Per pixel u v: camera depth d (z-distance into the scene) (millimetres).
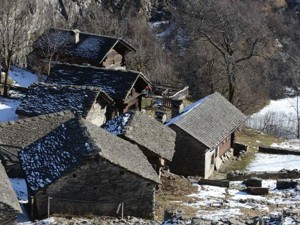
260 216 20141
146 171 25281
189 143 38031
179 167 38500
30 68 59719
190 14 67625
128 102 46000
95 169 23953
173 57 77000
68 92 39969
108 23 75625
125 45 61000
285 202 27938
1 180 23391
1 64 55781
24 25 57125
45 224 21828
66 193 23859
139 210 24750
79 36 59375
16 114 40344
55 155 25094
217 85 65562
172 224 19125
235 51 61812
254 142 50969
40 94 39844
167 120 43125
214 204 27531
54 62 56125
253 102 66500
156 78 66688
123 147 26734
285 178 36219
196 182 34000
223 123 42312
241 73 64812
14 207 21219
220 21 62125
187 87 61594
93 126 26859
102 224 21391
